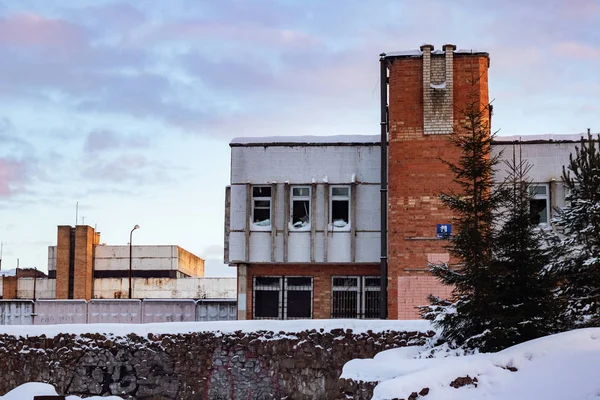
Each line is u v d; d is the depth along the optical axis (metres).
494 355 18.12
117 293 74.62
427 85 35.81
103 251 76.62
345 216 37.22
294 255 36.97
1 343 29.27
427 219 35.12
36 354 28.92
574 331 18.70
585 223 22.72
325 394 26.95
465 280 20.28
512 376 17.28
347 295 37.16
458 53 35.94
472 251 20.39
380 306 34.31
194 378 27.94
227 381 27.70
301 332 27.50
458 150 35.34
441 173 35.34
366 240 36.72
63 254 73.81
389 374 19.11
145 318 39.84
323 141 37.22
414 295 34.69
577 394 15.91
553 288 20.56
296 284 37.41
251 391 27.48
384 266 32.41
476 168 20.89
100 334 28.77
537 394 16.34
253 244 37.16
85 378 28.48
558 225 23.91
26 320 40.22
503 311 20.00
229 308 39.59
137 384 28.22
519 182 25.14
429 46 35.97
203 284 74.56
